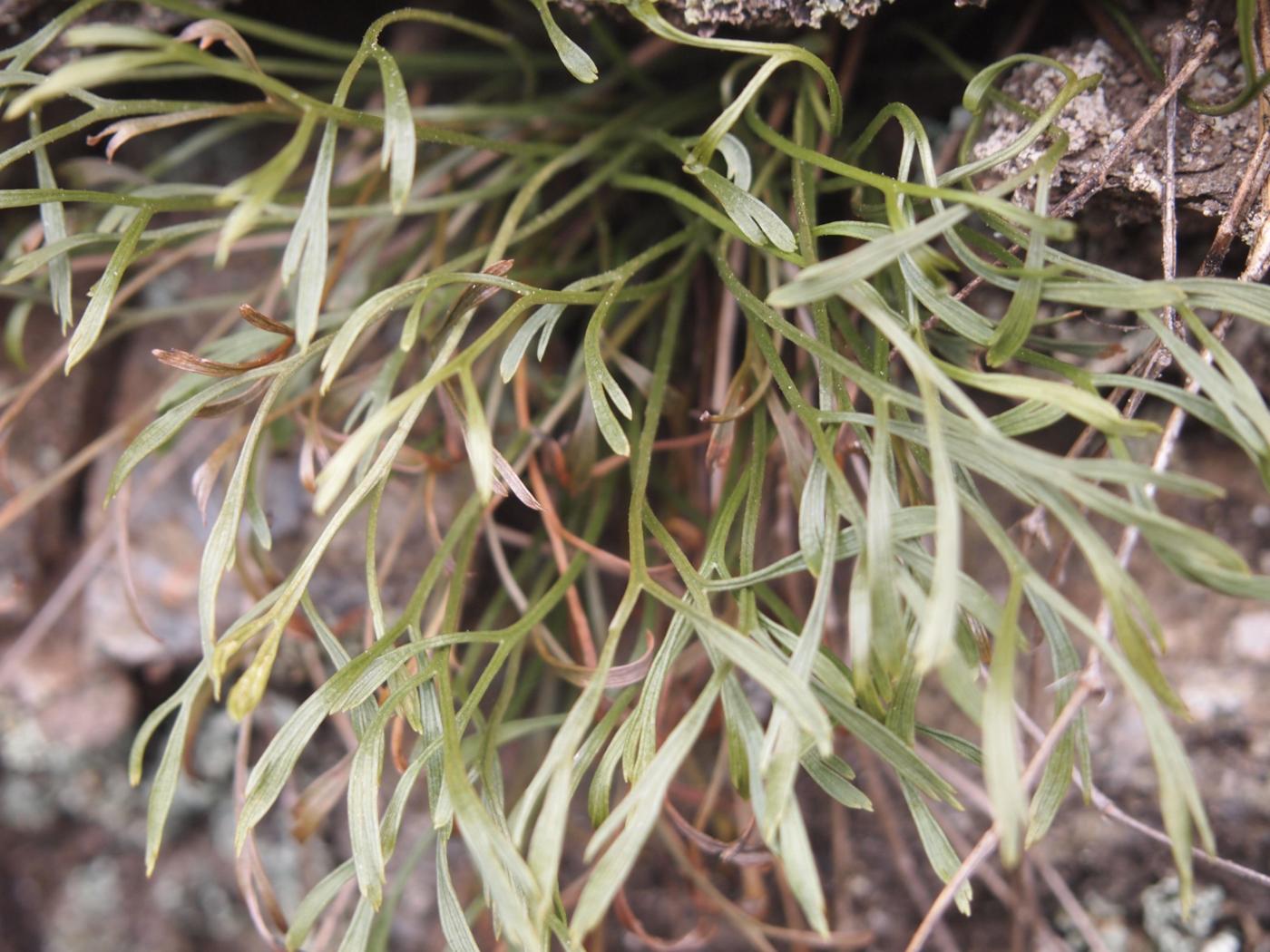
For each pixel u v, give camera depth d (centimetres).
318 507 6
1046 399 7
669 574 11
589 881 6
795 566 7
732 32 11
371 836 7
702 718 7
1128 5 10
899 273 9
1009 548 7
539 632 9
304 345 7
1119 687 12
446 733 7
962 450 7
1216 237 8
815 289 6
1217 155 9
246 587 11
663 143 10
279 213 10
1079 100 9
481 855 7
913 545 7
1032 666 12
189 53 7
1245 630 12
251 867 9
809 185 9
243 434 11
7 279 8
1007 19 11
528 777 12
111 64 7
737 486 8
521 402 10
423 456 10
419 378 12
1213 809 12
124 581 10
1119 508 6
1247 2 8
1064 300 7
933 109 12
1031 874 12
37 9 11
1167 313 8
